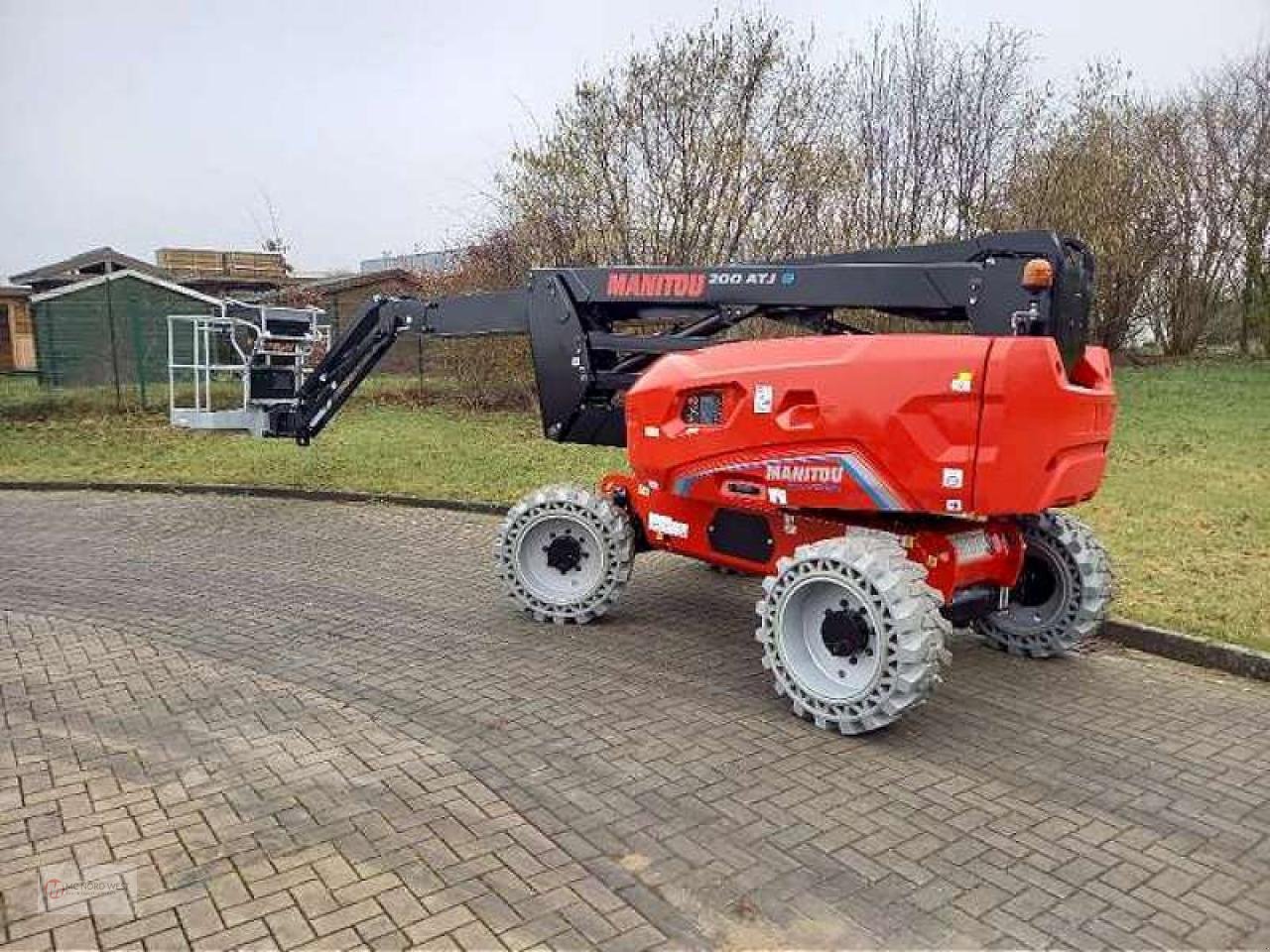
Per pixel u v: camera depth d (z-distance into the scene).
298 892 3.41
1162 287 27.89
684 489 5.68
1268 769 4.50
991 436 4.48
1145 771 4.46
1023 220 19.31
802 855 3.71
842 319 10.39
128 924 3.22
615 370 6.59
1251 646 5.81
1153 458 12.93
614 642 6.14
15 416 16.67
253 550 8.56
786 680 5.00
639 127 15.88
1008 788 4.26
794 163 15.74
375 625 6.44
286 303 22.70
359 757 4.45
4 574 7.66
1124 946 3.21
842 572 4.76
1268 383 21.95
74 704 5.04
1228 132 27.69
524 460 12.88
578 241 16.42
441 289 18.80
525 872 3.55
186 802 4.02
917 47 19.69
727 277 5.93
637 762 4.46
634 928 3.24
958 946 3.19
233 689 5.27
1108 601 5.81
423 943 3.14
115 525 9.61
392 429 15.71
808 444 5.02
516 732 4.76
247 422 9.48
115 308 19.56
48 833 3.77
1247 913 3.39
